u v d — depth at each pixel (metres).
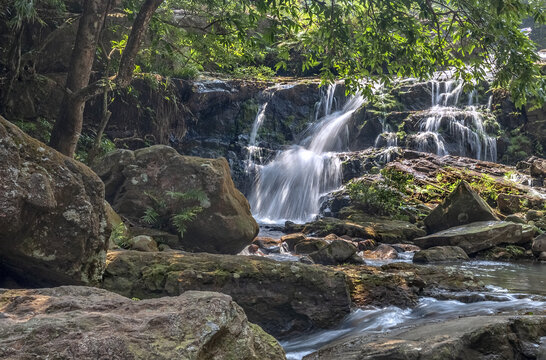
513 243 10.12
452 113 19.39
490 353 3.13
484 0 7.71
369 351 3.30
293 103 20.36
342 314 4.69
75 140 8.48
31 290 2.32
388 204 13.18
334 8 8.30
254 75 21.11
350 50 8.82
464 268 8.41
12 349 1.59
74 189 4.07
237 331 2.04
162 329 1.80
